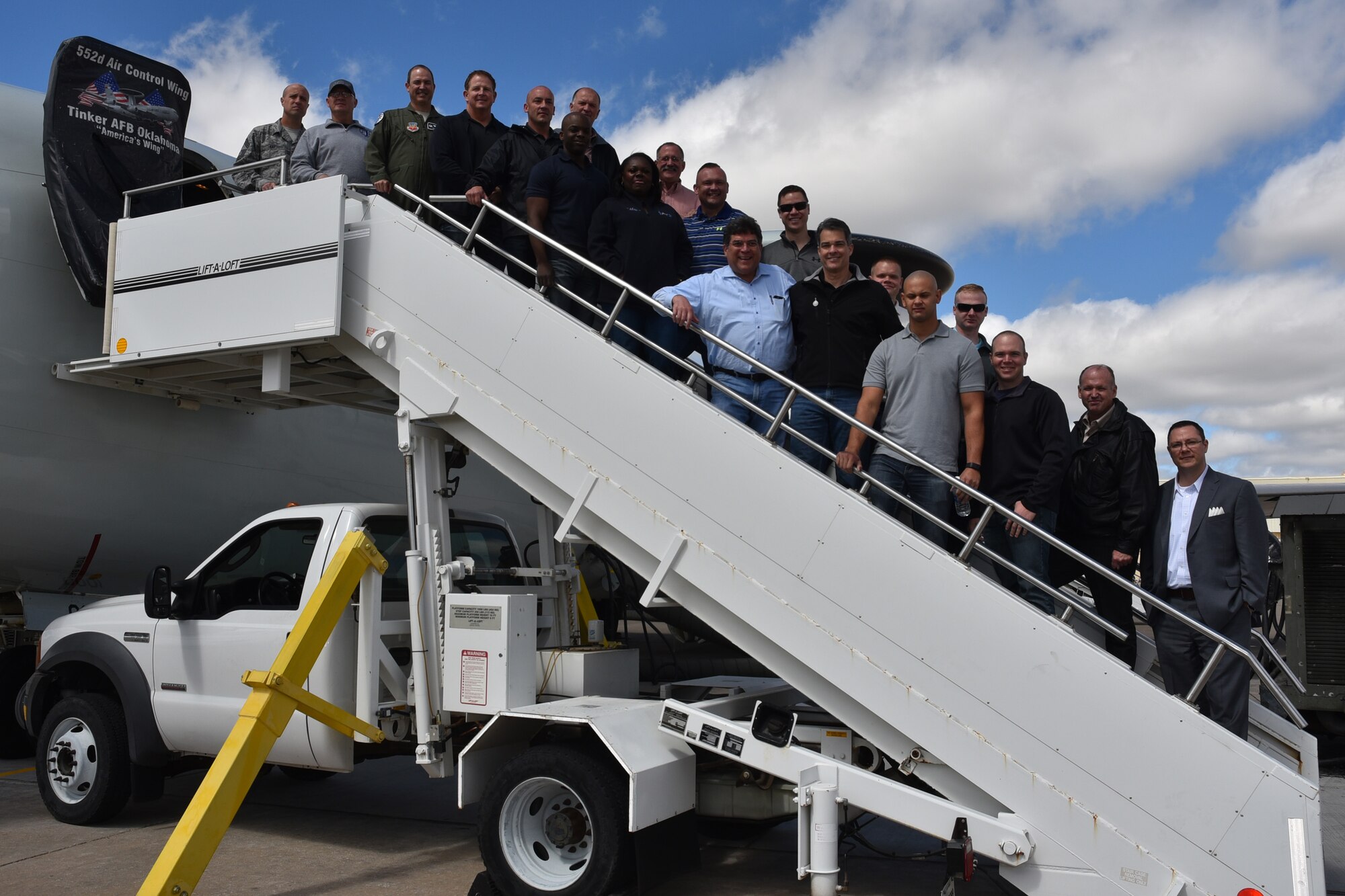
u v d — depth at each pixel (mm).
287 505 8664
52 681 6266
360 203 5387
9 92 7719
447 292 5059
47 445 7297
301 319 5250
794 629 4109
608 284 5551
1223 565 4605
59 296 7402
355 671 5262
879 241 7770
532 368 4785
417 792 7051
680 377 5766
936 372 4688
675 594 4418
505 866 4383
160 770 5910
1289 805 3416
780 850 5652
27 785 7098
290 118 7457
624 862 4188
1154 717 3605
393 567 5598
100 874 4957
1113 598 5129
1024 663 3775
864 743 4371
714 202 6484
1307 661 8773
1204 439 4777
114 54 7375
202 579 5754
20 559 7598
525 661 4812
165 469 7852
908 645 3939
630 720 4449
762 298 5188
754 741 4223
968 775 3818
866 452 4977
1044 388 4996
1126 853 3590
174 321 5738
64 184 7047
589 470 4598
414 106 6531
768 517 4207
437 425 5148
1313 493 8836
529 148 6074
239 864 5219
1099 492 5133
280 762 5422
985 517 3930
